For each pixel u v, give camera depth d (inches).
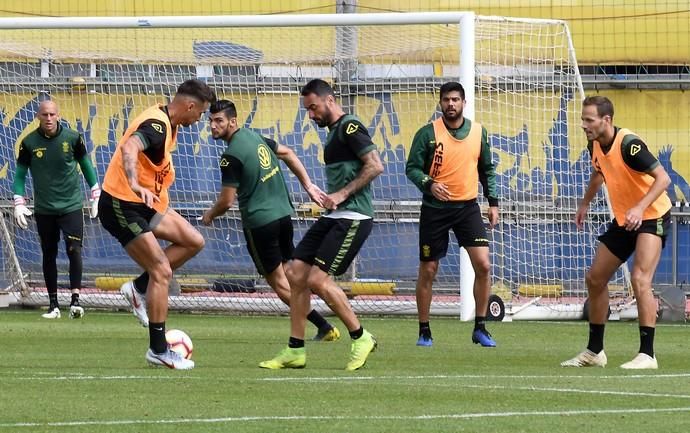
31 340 1694.1
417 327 2055.9
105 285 2449.6
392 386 1125.1
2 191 2495.1
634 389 1117.1
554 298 2347.4
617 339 1831.9
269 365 1307.8
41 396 1036.5
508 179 2364.7
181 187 2475.4
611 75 2497.5
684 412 958.4
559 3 2549.2
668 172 2469.2
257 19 2271.2
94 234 2472.9
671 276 2421.3
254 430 853.2
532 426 879.7
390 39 2418.8
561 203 2364.7
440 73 2436.0
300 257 1305.4
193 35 2476.6
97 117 2493.8
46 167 2094.0
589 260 2363.4
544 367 1358.3
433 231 1673.2
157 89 2492.6
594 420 910.4
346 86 2437.3
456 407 979.9
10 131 2497.5
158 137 1272.1
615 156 1333.7
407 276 2399.1
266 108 2463.1
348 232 1290.6
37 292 2468.0
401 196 2400.3
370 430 855.7
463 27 2194.9
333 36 2437.3
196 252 1462.8
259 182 1631.4
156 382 1150.3
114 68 2497.5
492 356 1513.3
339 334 1755.7
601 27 2539.4
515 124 2365.9
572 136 2370.8
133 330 1897.1
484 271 1676.9
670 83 2469.2
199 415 925.8
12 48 2493.8
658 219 1347.2
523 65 2368.4
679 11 2522.1
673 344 1733.5
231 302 2394.2
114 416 919.0
